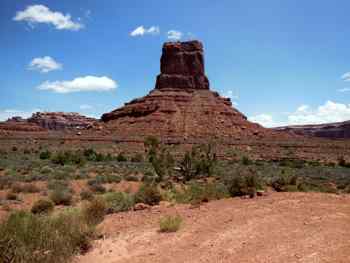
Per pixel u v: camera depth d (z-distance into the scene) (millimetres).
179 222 9969
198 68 150000
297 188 20703
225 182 22828
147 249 8109
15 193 21438
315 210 11109
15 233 7699
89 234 9133
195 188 17391
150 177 32125
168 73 148875
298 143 100750
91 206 11766
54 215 10953
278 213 10820
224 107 130000
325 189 22234
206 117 120812
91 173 36594
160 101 128000
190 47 152500
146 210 13070
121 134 110875
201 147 36062
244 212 11242
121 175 34312
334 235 8023
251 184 16562
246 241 8023
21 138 105500
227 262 6750
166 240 8703
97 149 87562
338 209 11273
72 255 7754
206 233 9016
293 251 7055
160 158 33500
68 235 8422
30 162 46688
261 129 124438
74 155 49656
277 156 80938
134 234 9484
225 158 70375
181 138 103062
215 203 13617
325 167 59125
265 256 6887
